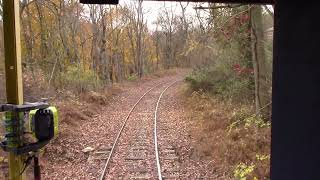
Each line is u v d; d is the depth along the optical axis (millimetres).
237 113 17312
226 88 23234
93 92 27766
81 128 18234
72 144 15039
